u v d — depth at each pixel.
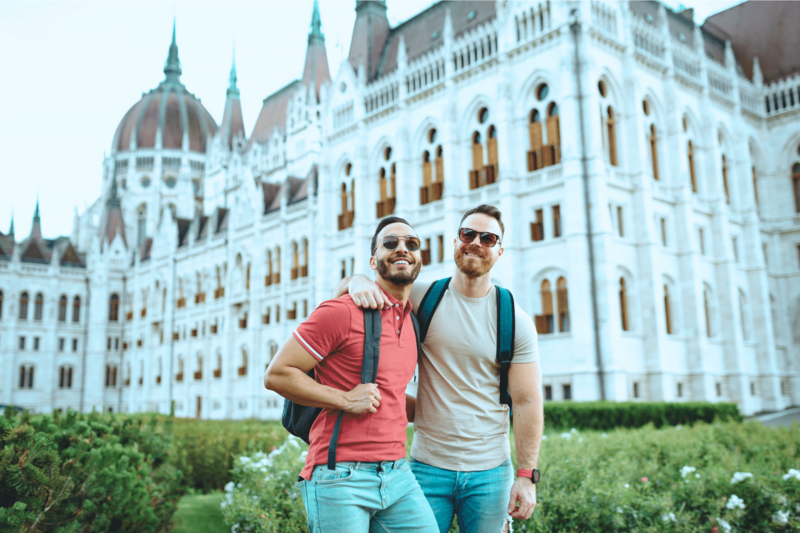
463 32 47.09
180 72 139.50
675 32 49.59
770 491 8.64
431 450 5.65
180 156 121.75
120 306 93.50
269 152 84.94
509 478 5.69
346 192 54.69
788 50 52.84
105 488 8.30
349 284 5.40
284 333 59.81
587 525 7.82
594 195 36.03
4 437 7.03
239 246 68.25
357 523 4.68
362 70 52.56
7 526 6.23
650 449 11.84
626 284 37.62
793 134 50.31
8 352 86.50
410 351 5.26
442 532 5.64
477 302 5.73
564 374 36.00
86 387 90.38
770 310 48.06
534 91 40.19
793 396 47.84
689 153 45.06
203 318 73.62
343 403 4.74
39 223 102.56
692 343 39.53
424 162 47.28
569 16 37.88
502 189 40.03
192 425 19.34
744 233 47.69
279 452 11.69
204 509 12.25
